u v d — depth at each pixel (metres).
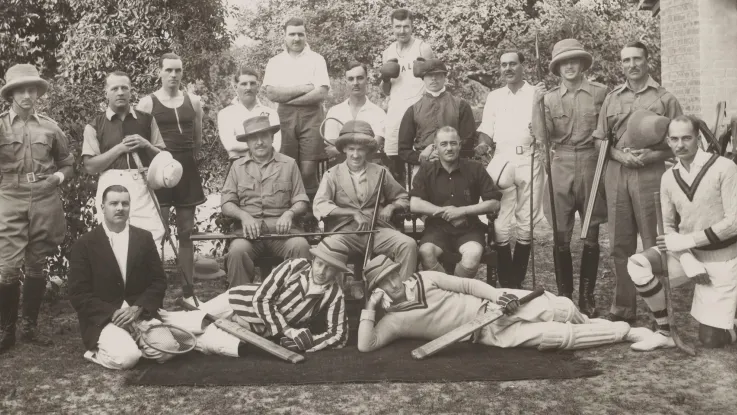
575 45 6.93
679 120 5.77
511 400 4.94
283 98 8.18
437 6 22.58
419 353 5.78
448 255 6.89
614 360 5.65
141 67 19.59
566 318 6.01
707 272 5.73
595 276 7.00
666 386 5.09
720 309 5.71
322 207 7.03
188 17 20.06
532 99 7.64
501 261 7.60
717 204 5.72
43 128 6.43
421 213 6.97
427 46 8.46
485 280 8.38
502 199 7.53
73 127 8.09
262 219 7.12
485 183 7.02
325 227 7.24
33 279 6.37
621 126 6.64
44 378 5.54
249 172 7.20
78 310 5.85
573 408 4.77
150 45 19.27
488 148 7.82
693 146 5.76
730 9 13.75
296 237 6.97
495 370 5.48
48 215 6.37
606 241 10.27
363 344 5.93
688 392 4.98
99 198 6.79
